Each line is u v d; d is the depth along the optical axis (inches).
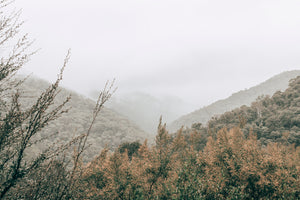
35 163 78.7
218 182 252.2
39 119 78.7
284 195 248.5
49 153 80.8
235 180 300.4
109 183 287.9
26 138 78.1
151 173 311.0
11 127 73.4
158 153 318.7
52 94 80.4
